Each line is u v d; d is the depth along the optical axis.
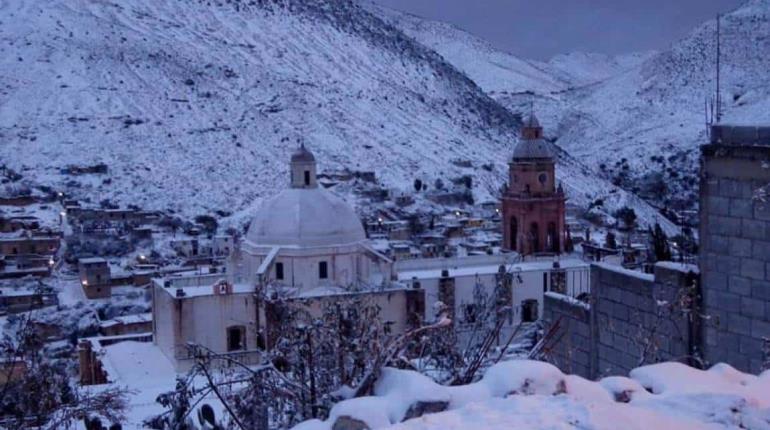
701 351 14.23
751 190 13.27
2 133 156.62
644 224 119.31
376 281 50.09
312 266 49.31
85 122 164.62
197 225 120.44
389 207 133.50
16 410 15.18
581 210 129.00
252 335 46.47
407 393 8.30
